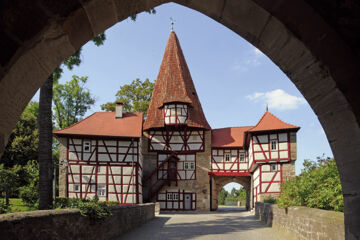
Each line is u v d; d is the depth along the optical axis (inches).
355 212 81.0
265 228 473.4
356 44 78.7
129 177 984.3
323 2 79.6
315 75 84.5
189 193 1143.6
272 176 970.1
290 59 89.6
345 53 78.9
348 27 79.0
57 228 203.0
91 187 963.3
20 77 74.2
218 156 1176.2
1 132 72.7
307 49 81.4
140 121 1099.3
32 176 724.0
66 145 975.6
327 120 87.4
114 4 82.1
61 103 1258.6
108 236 322.3
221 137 1239.5
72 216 228.8
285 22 82.0
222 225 550.9
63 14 74.1
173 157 1162.6
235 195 2901.1
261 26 88.4
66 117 1266.0
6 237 144.9
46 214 190.2
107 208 290.5
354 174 81.3
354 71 78.6
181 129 1187.9
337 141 85.4
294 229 316.2
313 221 245.9
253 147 1003.9
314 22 79.9
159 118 1202.6
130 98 1465.3
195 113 1216.8
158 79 1318.9
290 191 353.7
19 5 70.1
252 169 1079.0
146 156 1171.3
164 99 1192.2
